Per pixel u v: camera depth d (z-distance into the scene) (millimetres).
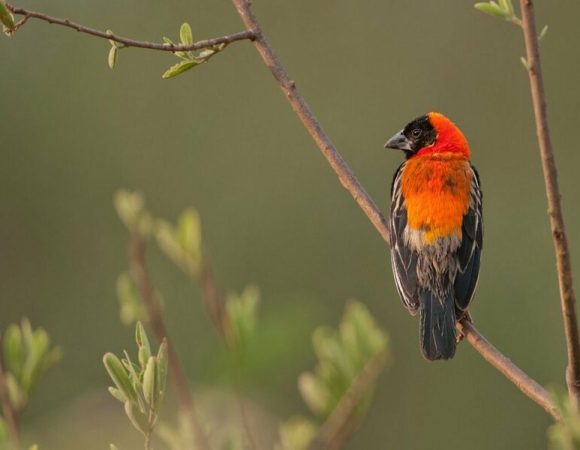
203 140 16828
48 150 16422
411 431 14969
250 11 6984
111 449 4848
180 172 16656
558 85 17062
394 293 15672
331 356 5512
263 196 16578
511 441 14664
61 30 16875
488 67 17125
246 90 17078
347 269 15977
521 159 16734
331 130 16938
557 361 14859
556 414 5805
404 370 15211
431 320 7641
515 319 15219
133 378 4805
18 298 16062
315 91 17203
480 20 17203
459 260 7832
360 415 5449
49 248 16203
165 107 16922
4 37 16641
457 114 17094
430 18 17391
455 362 14953
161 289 15031
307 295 15938
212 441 5289
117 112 16734
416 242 7898
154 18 17156
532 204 16266
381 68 17250
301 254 16172
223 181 16703
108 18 17031
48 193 16344
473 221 7984
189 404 5180
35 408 14320
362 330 5535
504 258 15750
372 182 16688
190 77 17000
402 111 17125
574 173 16578
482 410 14781
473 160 16797
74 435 5859
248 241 16297
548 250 15711
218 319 5559
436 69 17203
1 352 5625
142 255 6062
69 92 16703
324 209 16391
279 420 5637
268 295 15984
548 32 17281
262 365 5578
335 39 17406
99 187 16469
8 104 16391
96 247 16281
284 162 16734
